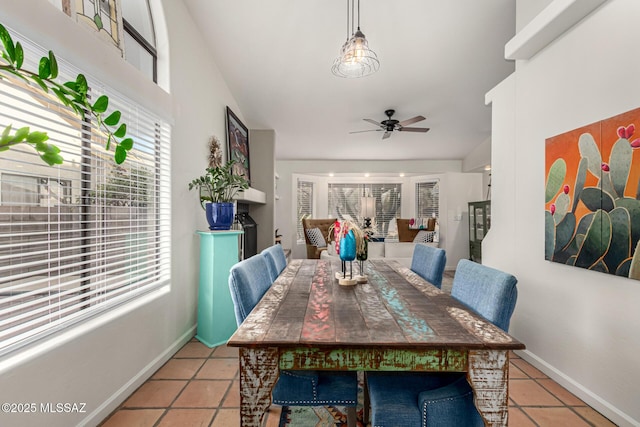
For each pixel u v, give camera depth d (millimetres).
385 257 5215
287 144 5996
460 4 2809
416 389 1197
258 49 3346
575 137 1909
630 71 1595
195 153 2934
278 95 4234
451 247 6562
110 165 1890
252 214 5207
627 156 1584
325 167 7000
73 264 1554
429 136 5605
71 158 1618
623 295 1632
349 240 1812
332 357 1060
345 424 1649
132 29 2186
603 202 1713
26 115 1379
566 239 1965
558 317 2068
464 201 6605
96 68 1613
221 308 2666
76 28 1495
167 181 2418
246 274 1484
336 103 4434
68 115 1568
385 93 4195
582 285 1883
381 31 3115
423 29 3094
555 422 1650
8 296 1368
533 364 2275
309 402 1238
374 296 1584
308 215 7477
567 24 1949
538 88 2275
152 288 2193
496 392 1040
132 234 2037
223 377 2098
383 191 7559
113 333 1755
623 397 1616
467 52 3414
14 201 1348
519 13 2520
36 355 1300
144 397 1863
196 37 2984
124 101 1924
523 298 2418
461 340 1043
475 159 6168
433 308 1389
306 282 1896
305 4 2811
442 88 4070
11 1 1186
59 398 1405
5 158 1218
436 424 1071
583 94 1881
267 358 1059
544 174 2203
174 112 2496
